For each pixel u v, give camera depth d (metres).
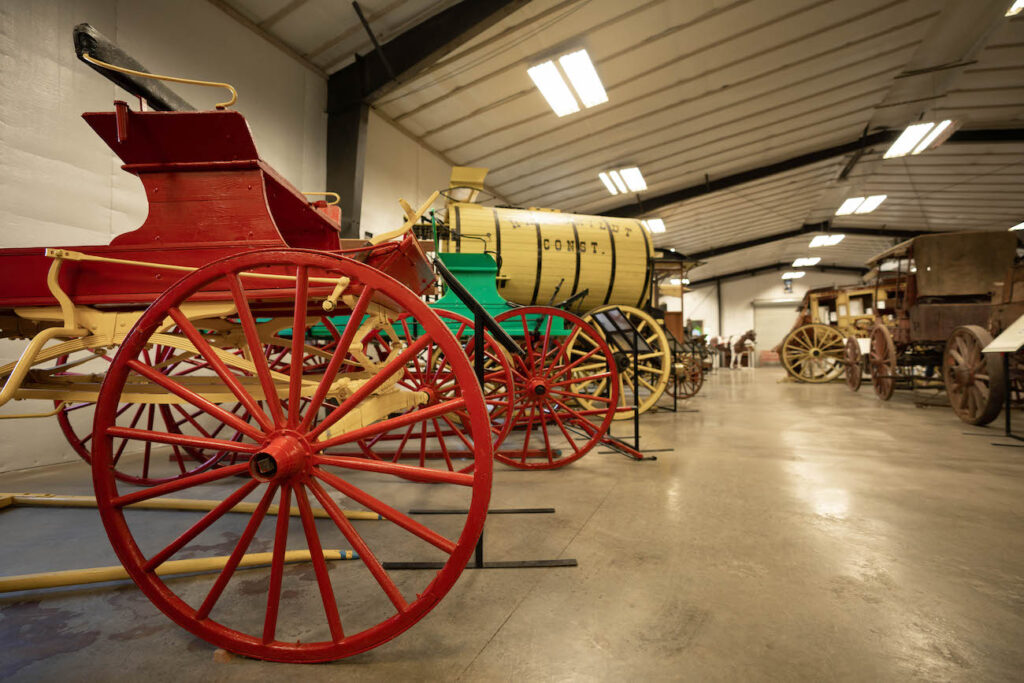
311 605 1.61
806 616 1.51
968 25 7.46
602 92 7.09
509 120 8.16
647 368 6.22
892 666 1.27
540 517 2.46
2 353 3.72
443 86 7.12
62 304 1.60
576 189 11.23
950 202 15.73
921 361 7.42
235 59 5.62
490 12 5.53
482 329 2.09
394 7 5.76
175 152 1.67
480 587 1.72
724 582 1.74
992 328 5.38
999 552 1.99
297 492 1.30
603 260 6.12
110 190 4.28
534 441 4.70
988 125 11.32
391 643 1.39
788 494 2.83
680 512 2.52
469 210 5.94
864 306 12.58
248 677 1.26
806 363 13.06
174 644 1.42
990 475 3.22
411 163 8.43
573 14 6.00
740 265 26.58
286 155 6.29
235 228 1.65
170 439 1.33
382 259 1.79
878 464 3.56
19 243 3.73
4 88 3.66
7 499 2.73
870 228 18.77
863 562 1.90
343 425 1.51
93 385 1.96
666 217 14.77
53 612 1.60
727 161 11.31
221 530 2.35
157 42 4.80
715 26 6.59
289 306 2.15
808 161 11.91
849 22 7.01
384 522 2.44
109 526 1.33
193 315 1.64
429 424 5.68
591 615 1.53
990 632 1.43
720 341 26.44
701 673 1.25
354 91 6.71
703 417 6.25
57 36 3.97
